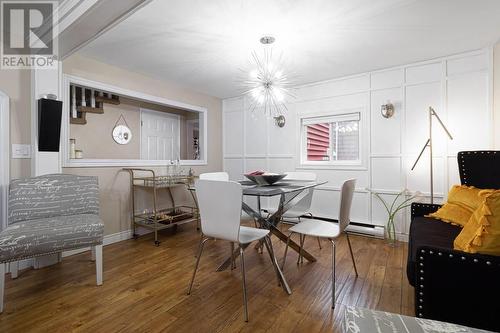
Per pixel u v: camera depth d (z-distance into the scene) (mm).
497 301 1122
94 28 2105
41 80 2580
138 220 3633
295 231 2174
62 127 2857
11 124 2465
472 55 2941
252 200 4766
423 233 1984
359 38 2578
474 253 1195
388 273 2398
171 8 2049
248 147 4801
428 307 1248
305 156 4277
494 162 2387
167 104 4055
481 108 2904
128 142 4434
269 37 2537
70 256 2848
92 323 1677
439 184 3170
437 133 3168
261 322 1688
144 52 2904
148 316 1752
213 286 2168
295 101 4246
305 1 1969
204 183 1882
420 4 2014
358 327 902
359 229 3553
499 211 1203
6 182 2422
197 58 3070
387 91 3477
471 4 2014
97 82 3152
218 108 5020
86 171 3107
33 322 1686
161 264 2629
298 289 2113
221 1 1966
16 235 1865
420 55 3047
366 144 3645
